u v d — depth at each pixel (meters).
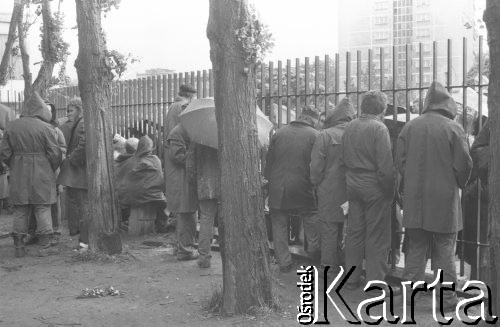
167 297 7.07
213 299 6.55
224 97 6.25
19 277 8.16
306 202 7.95
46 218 9.59
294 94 8.70
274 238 8.08
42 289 7.56
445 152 6.30
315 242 8.09
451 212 6.30
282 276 7.84
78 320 6.36
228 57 6.21
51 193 9.62
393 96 7.53
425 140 6.38
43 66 12.95
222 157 6.28
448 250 6.41
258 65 6.34
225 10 6.19
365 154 6.88
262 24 6.26
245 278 6.28
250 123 6.28
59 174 9.96
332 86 8.20
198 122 7.88
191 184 8.27
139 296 7.16
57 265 8.80
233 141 6.23
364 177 6.89
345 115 7.48
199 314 6.41
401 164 6.57
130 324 6.21
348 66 7.95
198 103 8.05
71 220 10.89
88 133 9.30
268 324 6.05
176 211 8.61
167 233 10.79
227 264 6.32
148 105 11.95
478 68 6.83
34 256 9.45
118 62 9.42
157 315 6.46
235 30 6.17
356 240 7.07
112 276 8.10
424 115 6.52
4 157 9.52
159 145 11.64
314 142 7.77
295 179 7.86
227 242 6.30
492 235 5.14
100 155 9.26
